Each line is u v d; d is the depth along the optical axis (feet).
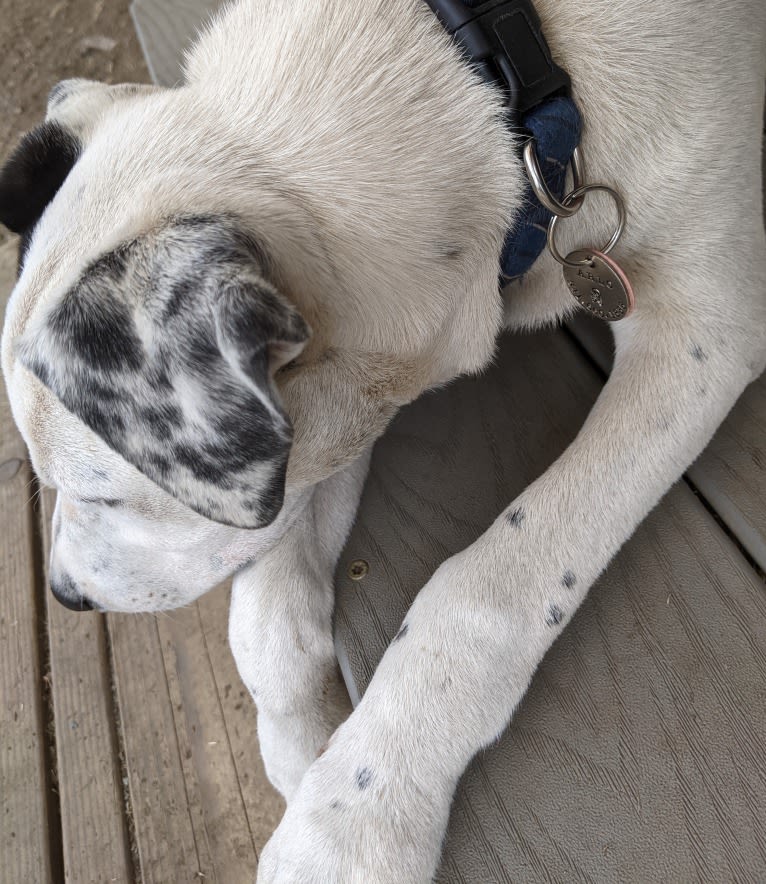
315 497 1.29
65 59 3.15
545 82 1.00
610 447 1.13
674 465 1.13
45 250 0.93
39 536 1.89
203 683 1.66
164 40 2.03
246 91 1.00
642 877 1.00
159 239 0.84
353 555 1.28
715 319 1.16
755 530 1.18
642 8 1.07
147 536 1.15
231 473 0.85
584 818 1.03
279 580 1.23
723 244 1.16
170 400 0.83
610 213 1.11
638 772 1.05
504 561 1.08
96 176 0.96
